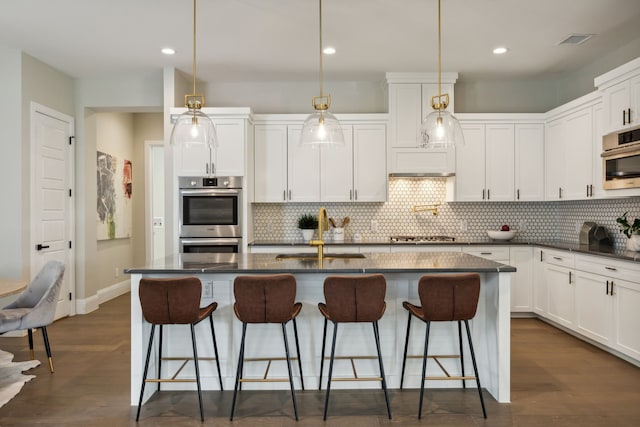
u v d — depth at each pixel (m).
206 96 5.59
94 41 4.27
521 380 3.33
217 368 3.20
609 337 3.76
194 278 2.70
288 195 5.28
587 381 3.31
